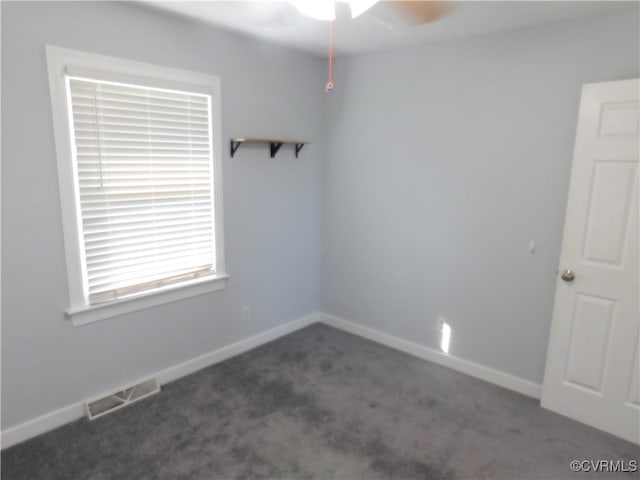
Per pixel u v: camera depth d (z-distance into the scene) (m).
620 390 2.29
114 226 2.41
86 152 2.24
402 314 3.35
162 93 2.51
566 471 2.05
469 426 2.39
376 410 2.53
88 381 2.42
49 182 2.12
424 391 2.76
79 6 2.10
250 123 3.03
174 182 2.65
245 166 3.06
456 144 2.86
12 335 2.10
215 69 2.74
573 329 2.42
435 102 2.92
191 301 2.87
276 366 3.07
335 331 3.75
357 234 3.54
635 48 2.17
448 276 3.03
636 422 2.26
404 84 3.06
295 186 3.48
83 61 2.15
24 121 2.00
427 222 3.09
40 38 2.00
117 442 2.19
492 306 2.84
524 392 2.75
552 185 2.50
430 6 2.17
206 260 2.92
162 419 2.39
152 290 2.63
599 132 2.21
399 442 2.24
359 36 2.76
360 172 3.43
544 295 2.61
